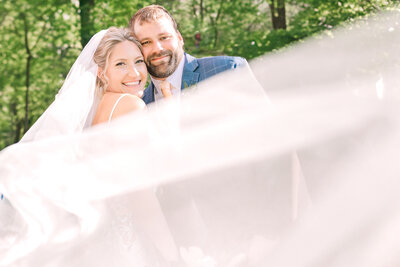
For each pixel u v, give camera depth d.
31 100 9.67
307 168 1.68
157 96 2.40
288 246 1.69
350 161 1.56
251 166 1.84
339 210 1.56
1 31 9.32
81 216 1.75
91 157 1.78
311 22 7.05
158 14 2.29
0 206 1.79
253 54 7.22
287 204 1.79
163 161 1.86
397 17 4.21
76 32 8.71
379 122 1.57
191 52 7.95
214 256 1.86
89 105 1.90
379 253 1.47
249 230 1.85
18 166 1.75
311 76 1.94
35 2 8.92
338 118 1.65
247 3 8.27
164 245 1.81
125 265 1.76
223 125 1.99
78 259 1.73
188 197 1.90
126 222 1.78
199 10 8.45
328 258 1.56
